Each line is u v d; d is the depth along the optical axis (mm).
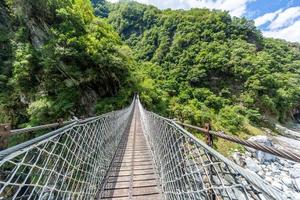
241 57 38844
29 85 14414
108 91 18938
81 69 16391
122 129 7336
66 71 14773
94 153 2768
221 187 1051
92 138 2672
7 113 13289
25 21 15859
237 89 34312
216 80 36812
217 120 21703
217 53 41062
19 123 13453
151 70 42688
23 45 15180
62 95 14062
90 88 17141
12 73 14523
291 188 9375
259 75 33531
